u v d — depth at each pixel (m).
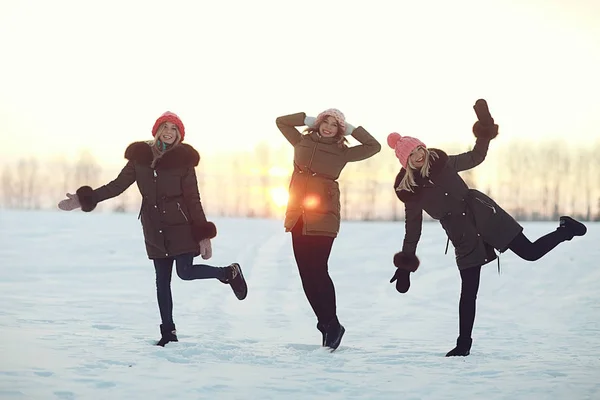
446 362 4.95
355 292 11.28
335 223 5.60
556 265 13.23
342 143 5.65
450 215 5.47
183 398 3.63
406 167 5.57
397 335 7.06
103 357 4.69
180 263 5.59
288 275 12.93
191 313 8.31
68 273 12.90
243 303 9.45
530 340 6.65
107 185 5.63
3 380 3.88
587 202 68.00
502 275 12.34
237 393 3.78
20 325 6.53
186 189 5.57
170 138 5.62
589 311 9.05
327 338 5.53
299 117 5.80
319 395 3.78
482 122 5.64
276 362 4.81
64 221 29.33
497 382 4.18
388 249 17.92
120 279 12.22
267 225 31.61
